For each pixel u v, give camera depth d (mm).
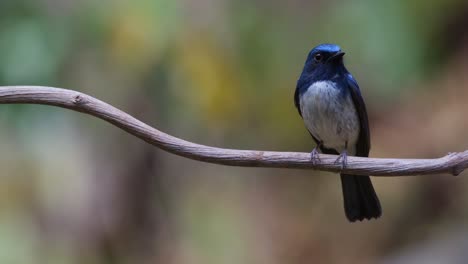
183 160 13469
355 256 14289
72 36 11219
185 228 13250
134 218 12906
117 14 11078
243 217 13852
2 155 11547
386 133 14133
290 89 12148
